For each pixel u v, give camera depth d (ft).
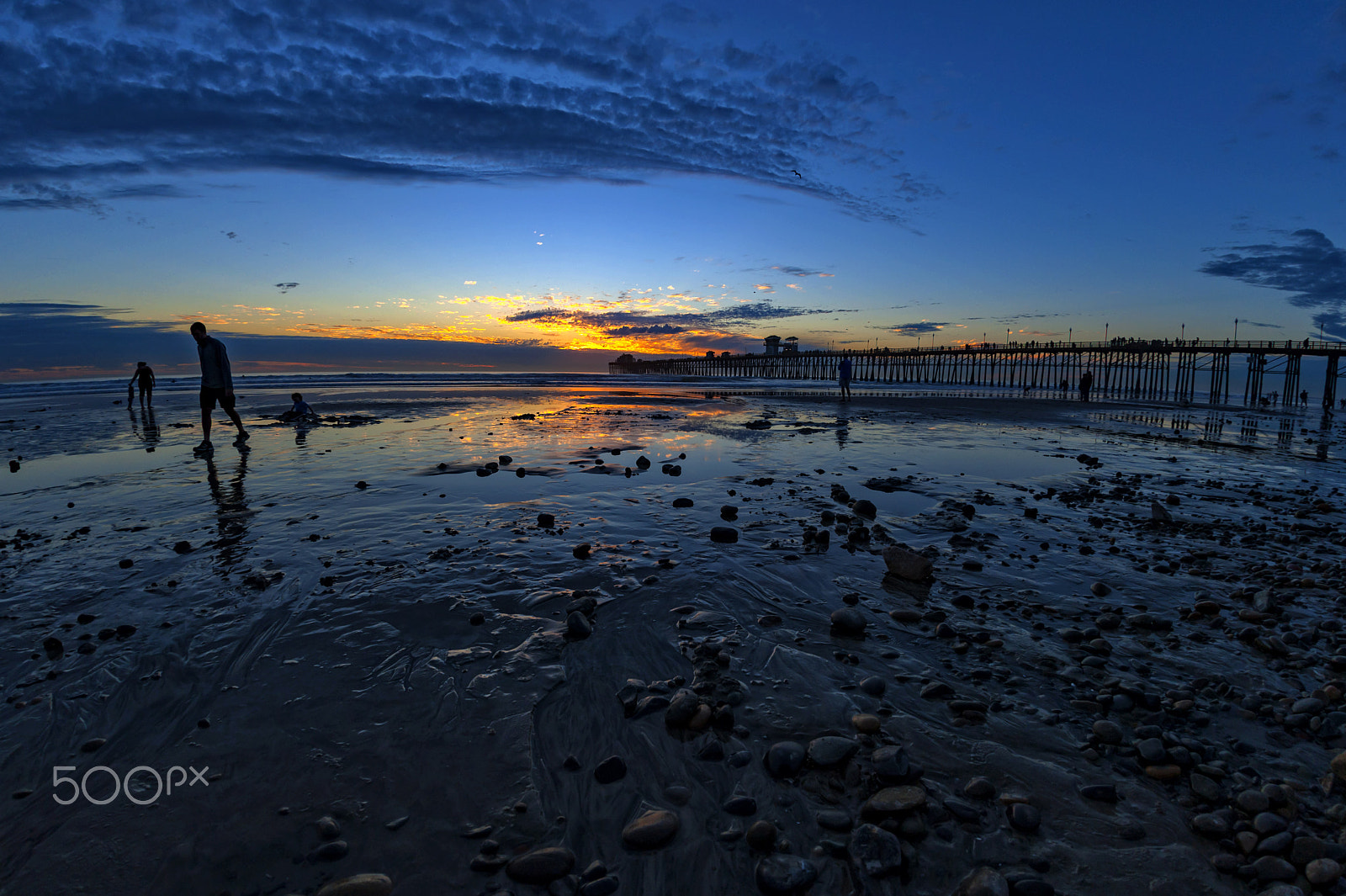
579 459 30.96
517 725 8.41
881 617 12.37
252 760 7.61
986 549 16.97
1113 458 34.53
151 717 8.53
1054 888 5.89
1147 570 15.42
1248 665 10.49
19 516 19.24
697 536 17.66
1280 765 7.80
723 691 9.36
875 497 23.21
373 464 28.58
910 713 8.86
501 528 18.26
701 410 65.72
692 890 5.85
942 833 6.56
